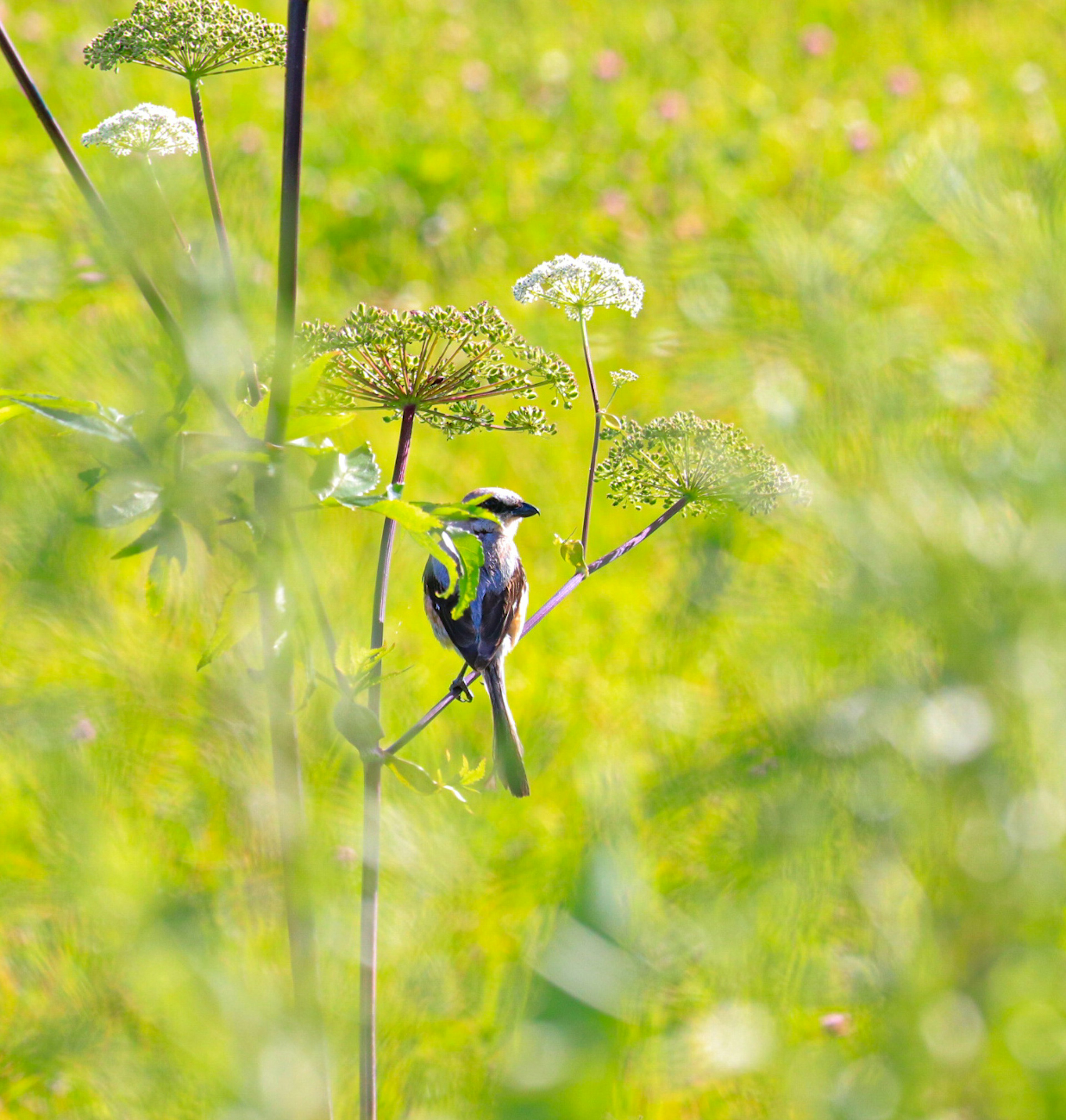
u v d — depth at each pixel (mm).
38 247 6156
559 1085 2100
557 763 5762
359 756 3543
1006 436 3602
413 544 6512
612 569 8742
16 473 3105
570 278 4113
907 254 3998
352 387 3977
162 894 2463
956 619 3322
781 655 3320
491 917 3006
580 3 20891
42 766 2621
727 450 3949
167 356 3104
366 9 19531
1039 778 3160
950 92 16031
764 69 18641
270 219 4199
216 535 2596
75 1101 3088
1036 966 2928
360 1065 2713
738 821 2904
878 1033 2805
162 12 3570
